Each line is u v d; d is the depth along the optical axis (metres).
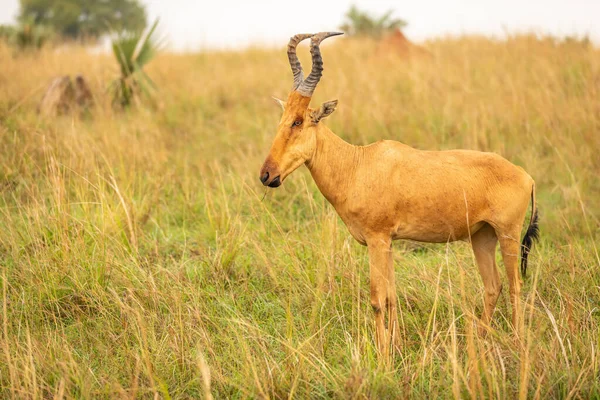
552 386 7.43
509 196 9.05
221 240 11.55
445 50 28.20
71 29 56.56
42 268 10.51
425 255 12.11
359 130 17.53
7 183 14.30
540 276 10.37
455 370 7.07
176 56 29.94
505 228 9.12
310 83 8.96
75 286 10.27
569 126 16.61
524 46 24.98
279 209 13.98
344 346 8.92
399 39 27.03
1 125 16.95
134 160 14.91
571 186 14.38
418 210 8.96
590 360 7.94
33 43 30.86
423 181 8.92
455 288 10.05
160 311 9.62
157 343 8.84
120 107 21.00
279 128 9.09
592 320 8.67
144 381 8.11
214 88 23.62
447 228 9.11
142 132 18.03
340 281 10.55
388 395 7.50
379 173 9.02
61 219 11.40
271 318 9.67
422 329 9.40
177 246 12.29
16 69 24.81
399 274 10.78
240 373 8.01
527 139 16.77
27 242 11.52
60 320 9.52
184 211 13.71
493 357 7.98
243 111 21.17
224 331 9.27
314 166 9.34
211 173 15.82
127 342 8.73
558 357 8.10
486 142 16.30
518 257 9.19
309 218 13.59
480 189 8.99
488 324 9.08
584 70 20.81
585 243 11.95
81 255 10.73
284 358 8.52
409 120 18.09
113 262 10.59
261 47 32.25
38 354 8.25
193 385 8.18
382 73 23.16
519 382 7.50
